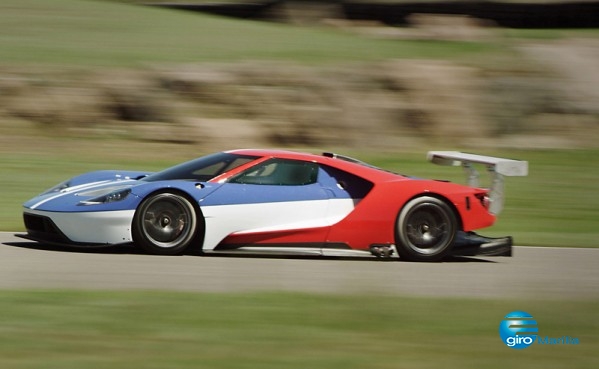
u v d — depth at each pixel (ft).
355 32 264.72
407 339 48.11
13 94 173.78
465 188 81.05
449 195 80.02
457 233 80.69
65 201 76.54
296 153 81.66
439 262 80.53
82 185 82.89
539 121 199.11
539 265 80.69
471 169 90.22
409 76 203.00
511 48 241.14
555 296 63.41
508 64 222.89
